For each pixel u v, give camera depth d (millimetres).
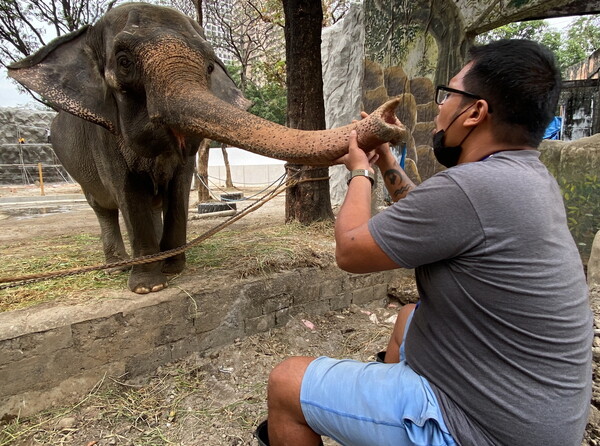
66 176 18062
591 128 11492
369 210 1483
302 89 4797
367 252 1340
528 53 1288
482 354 1251
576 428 1190
